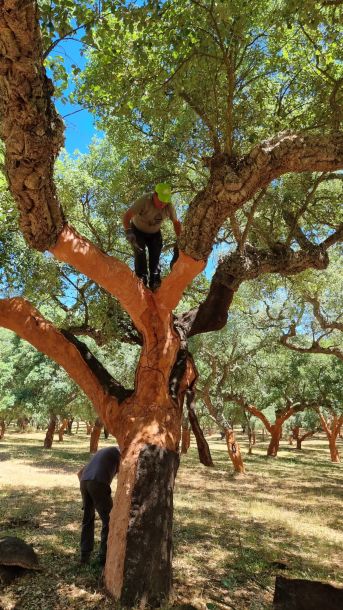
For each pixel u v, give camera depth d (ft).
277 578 14.79
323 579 17.79
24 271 33.91
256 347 72.28
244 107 24.13
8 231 30.83
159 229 19.61
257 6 20.35
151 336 17.83
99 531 24.22
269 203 29.09
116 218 36.55
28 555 17.17
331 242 24.54
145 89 24.16
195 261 16.81
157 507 15.88
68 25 16.07
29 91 11.60
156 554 15.43
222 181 14.96
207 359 72.49
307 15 17.78
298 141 14.24
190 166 31.19
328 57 22.94
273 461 82.64
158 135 30.53
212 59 21.18
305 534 26.03
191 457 80.12
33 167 12.94
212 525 26.76
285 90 26.68
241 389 87.25
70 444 108.68
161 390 17.69
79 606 14.46
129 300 17.26
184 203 37.93
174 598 15.49
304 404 91.45
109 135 30.91
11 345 89.30
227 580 17.12
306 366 89.61
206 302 22.27
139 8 17.04
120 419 17.71
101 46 21.08
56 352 18.80
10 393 83.20
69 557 19.13
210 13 17.84
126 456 16.71
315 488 48.14
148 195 18.21
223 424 62.03
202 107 22.80
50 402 82.69
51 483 40.50
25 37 10.77
